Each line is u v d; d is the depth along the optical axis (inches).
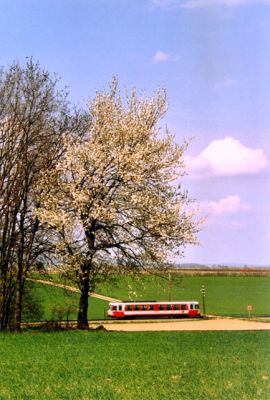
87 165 1969.7
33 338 1707.7
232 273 7086.6
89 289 2062.0
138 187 1948.8
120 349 1472.7
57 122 2042.3
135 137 1995.6
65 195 1967.3
